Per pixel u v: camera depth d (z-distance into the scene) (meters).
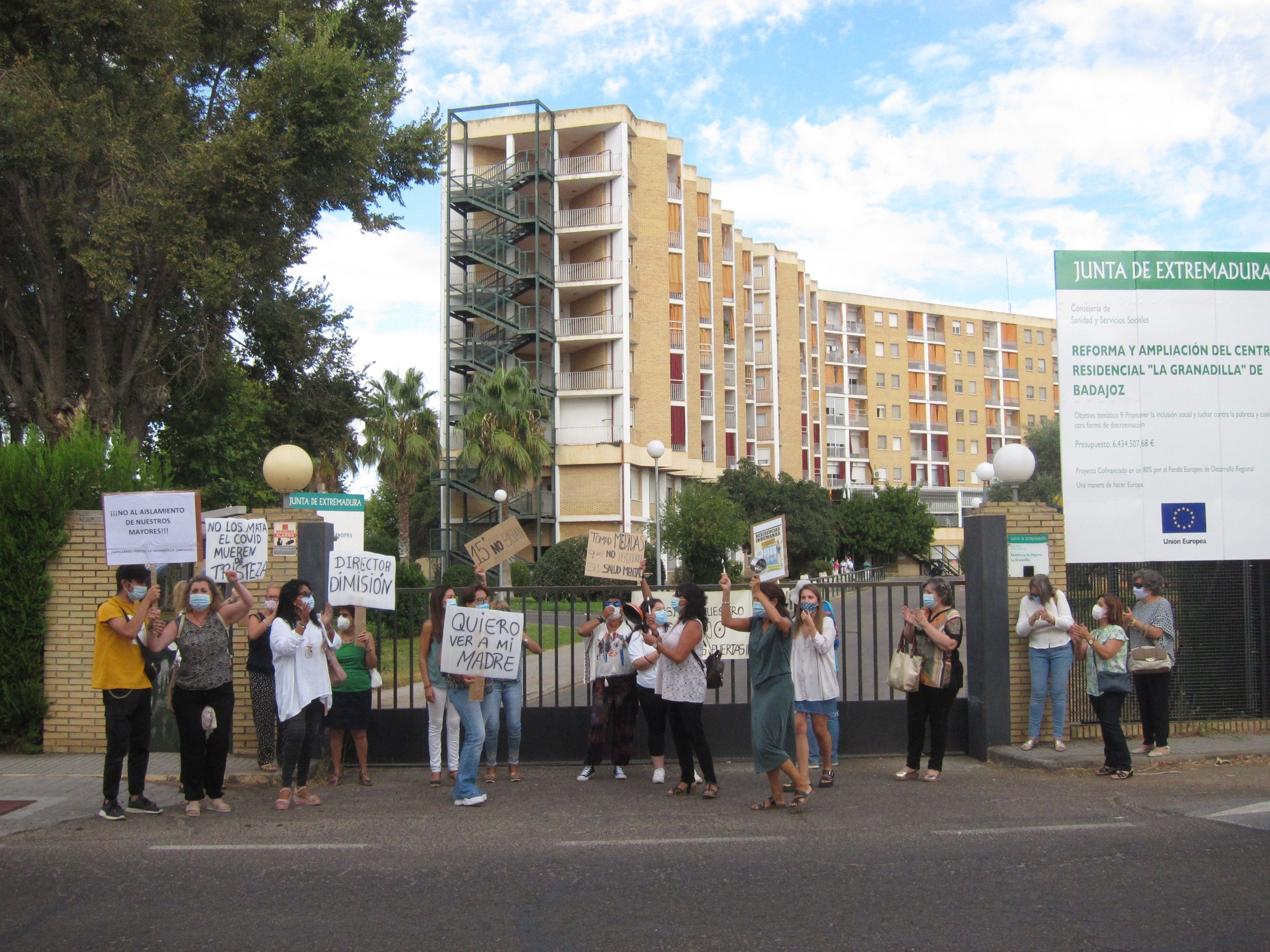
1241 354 10.80
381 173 22.55
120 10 18.84
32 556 10.56
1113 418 10.68
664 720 9.38
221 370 25.16
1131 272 10.78
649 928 5.09
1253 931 4.94
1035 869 6.05
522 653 10.23
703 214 60.88
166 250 18.89
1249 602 10.79
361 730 9.54
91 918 5.33
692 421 56.22
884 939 4.89
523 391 42.84
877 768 9.84
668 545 43.50
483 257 49.34
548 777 9.74
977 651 10.27
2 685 10.47
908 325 96.25
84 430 12.32
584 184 51.38
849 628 23.67
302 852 6.71
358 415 27.11
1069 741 10.39
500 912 5.38
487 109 51.78
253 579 9.79
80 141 18.28
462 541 48.38
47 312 21.02
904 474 94.31
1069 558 10.52
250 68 23.08
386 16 24.64
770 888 5.75
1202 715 10.70
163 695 10.54
